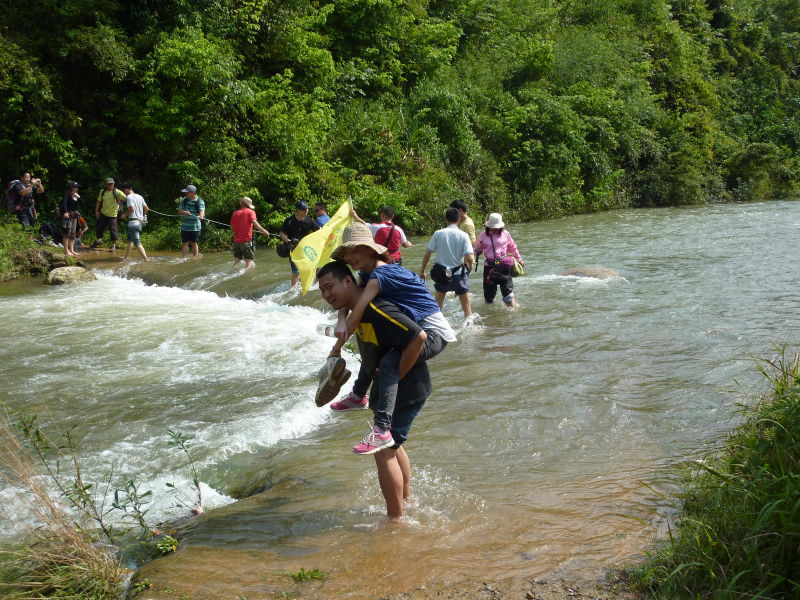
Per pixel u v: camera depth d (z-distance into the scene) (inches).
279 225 706.2
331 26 949.2
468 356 299.3
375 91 968.3
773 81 1738.4
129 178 752.3
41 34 694.5
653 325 339.9
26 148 690.8
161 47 706.2
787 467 130.8
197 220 620.7
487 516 161.0
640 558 138.1
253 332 372.5
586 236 744.3
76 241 673.0
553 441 208.2
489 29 1216.2
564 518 158.4
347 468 194.4
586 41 1236.5
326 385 159.2
